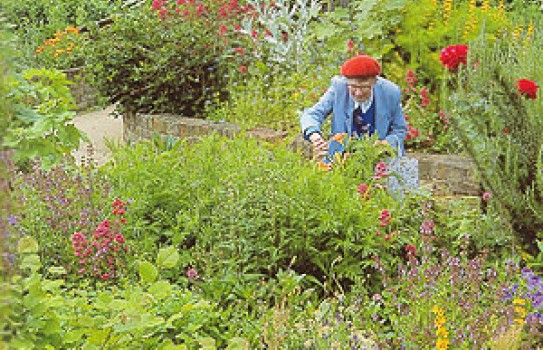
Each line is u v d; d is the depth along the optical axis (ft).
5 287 7.36
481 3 38.88
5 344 7.32
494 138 18.75
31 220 16.80
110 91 34.99
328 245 18.37
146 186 19.62
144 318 10.87
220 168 20.20
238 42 35.58
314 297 17.34
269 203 18.16
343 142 22.36
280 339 13.79
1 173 7.55
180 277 16.63
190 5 36.01
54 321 10.41
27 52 44.42
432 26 32.45
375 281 18.22
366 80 22.38
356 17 33.27
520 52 21.84
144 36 34.91
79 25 52.95
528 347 13.48
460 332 13.65
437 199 21.35
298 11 39.09
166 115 34.04
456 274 15.16
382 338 14.51
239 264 17.31
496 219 18.93
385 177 20.79
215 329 14.33
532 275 15.26
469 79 19.45
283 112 31.35
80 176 19.22
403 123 23.29
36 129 14.35
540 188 18.10
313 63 34.27
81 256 15.96
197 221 18.13
